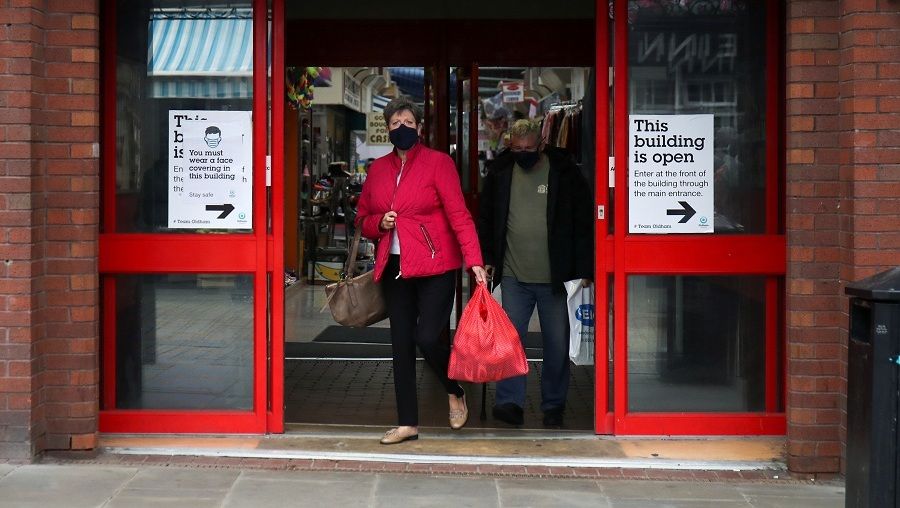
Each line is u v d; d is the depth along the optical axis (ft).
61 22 18.76
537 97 35.81
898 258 17.84
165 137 20.35
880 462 12.98
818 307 18.76
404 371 20.34
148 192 20.36
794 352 18.83
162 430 20.53
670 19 20.36
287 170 42.01
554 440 20.67
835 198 18.70
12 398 18.47
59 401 19.10
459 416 21.12
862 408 13.32
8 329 18.33
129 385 20.67
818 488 18.30
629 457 19.60
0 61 18.08
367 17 29.01
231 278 20.56
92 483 17.83
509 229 21.94
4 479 17.88
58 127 18.81
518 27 28.91
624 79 20.27
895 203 17.81
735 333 20.62
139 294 20.53
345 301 20.36
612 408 20.81
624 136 20.31
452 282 20.16
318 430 21.25
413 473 18.81
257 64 20.33
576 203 21.72
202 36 20.44
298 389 25.93
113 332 20.54
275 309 20.54
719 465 19.27
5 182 18.16
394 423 22.27
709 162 20.38
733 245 20.33
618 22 20.26
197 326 20.62
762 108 20.38
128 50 20.39
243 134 20.38
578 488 18.11
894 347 12.91
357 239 20.57
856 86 17.85
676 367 20.71
